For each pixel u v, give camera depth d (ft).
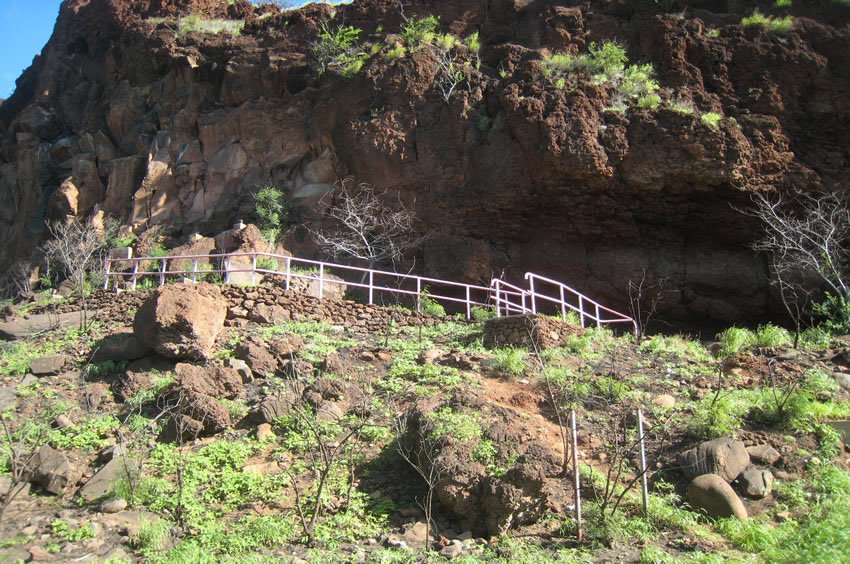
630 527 27.20
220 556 25.59
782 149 68.39
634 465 31.73
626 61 75.72
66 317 53.67
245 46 89.40
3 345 48.57
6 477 30.58
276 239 72.13
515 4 83.66
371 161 73.72
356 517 28.43
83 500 29.48
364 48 83.61
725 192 66.74
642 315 69.41
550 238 70.64
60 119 101.86
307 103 80.43
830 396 36.91
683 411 35.96
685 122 66.90
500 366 40.04
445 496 28.37
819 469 31.01
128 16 101.86
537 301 69.72
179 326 42.39
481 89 74.69
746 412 35.29
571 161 66.28
